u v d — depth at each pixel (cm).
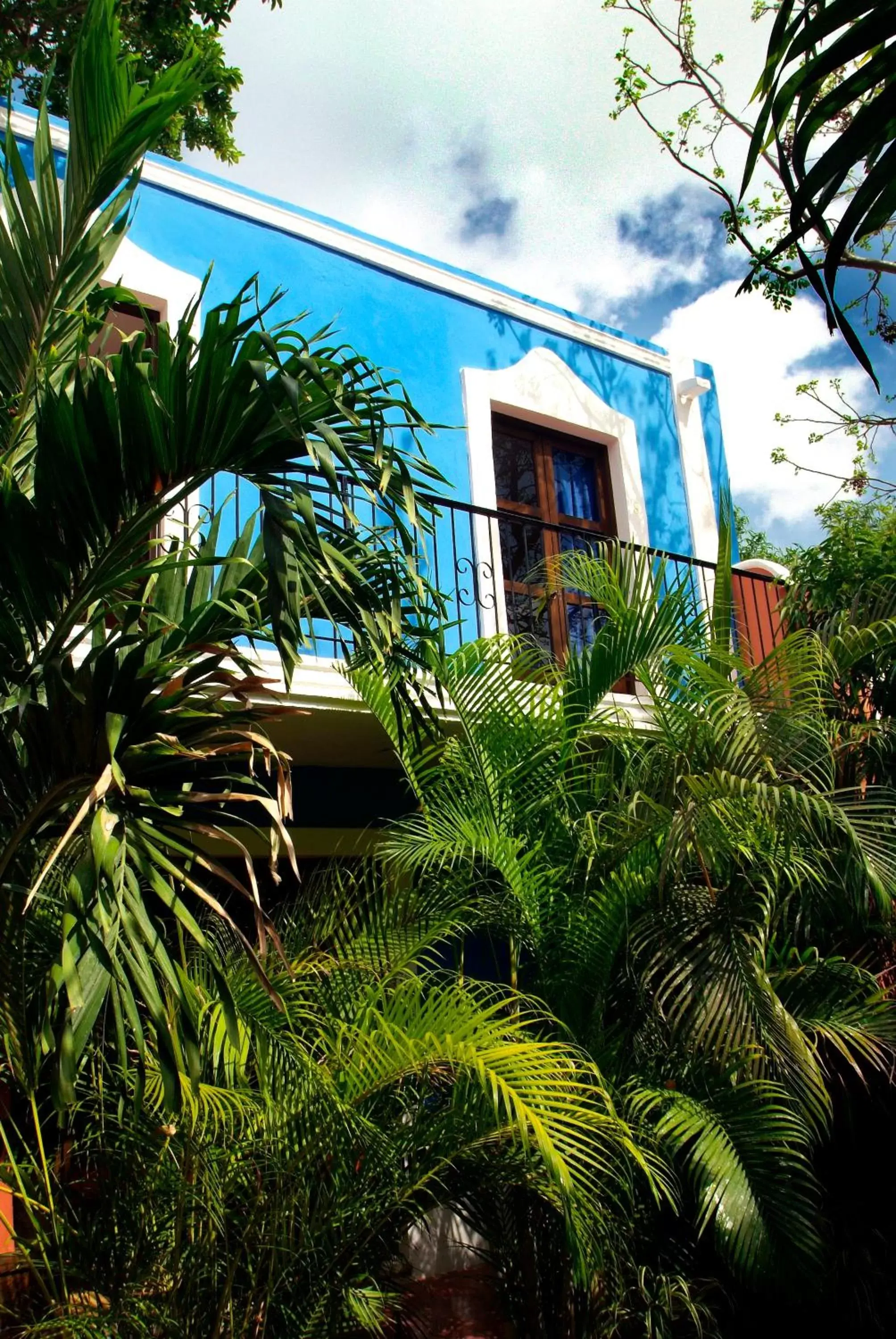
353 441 305
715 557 884
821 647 532
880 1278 477
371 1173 365
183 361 262
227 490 616
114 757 254
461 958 476
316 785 670
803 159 150
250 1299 342
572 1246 346
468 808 483
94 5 300
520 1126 311
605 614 782
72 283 327
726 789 421
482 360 783
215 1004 369
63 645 298
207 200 662
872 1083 518
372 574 343
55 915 336
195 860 270
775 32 149
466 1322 512
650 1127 405
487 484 754
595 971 455
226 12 998
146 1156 353
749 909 441
